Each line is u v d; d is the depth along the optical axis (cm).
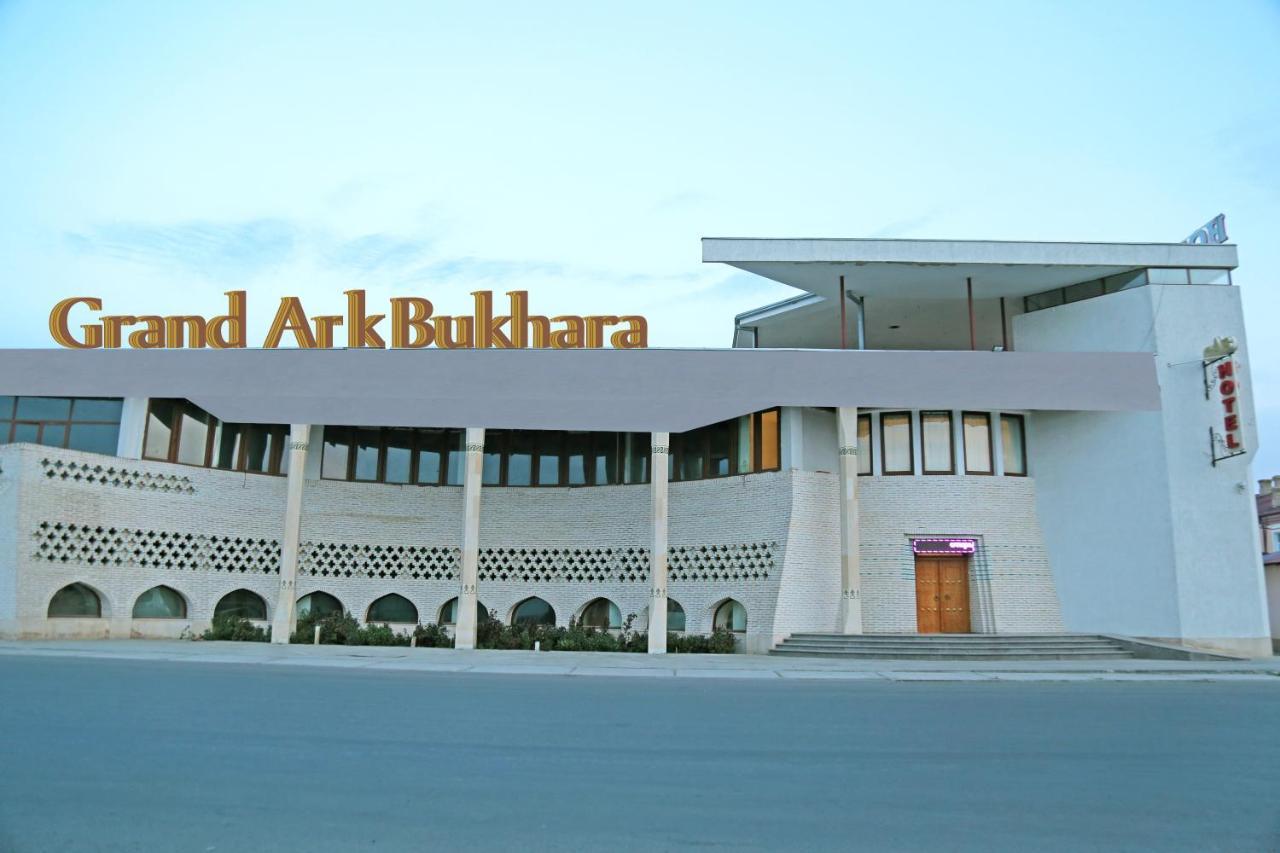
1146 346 2814
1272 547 4600
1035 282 2977
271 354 2984
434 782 809
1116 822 709
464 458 3275
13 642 2448
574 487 3341
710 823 695
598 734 1080
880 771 891
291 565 2873
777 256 2745
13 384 2938
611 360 2930
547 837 652
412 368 2959
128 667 1795
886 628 2964
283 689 1465
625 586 3203
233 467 3155
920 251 2759
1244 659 2508
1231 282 2856
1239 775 885
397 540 3328
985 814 730
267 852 606
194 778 799
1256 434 2755
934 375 2856
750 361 2894
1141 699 1559
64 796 728
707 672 2025
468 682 1689
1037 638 2700
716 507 3069
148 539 2920
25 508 2644
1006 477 3050
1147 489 2775
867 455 3114
